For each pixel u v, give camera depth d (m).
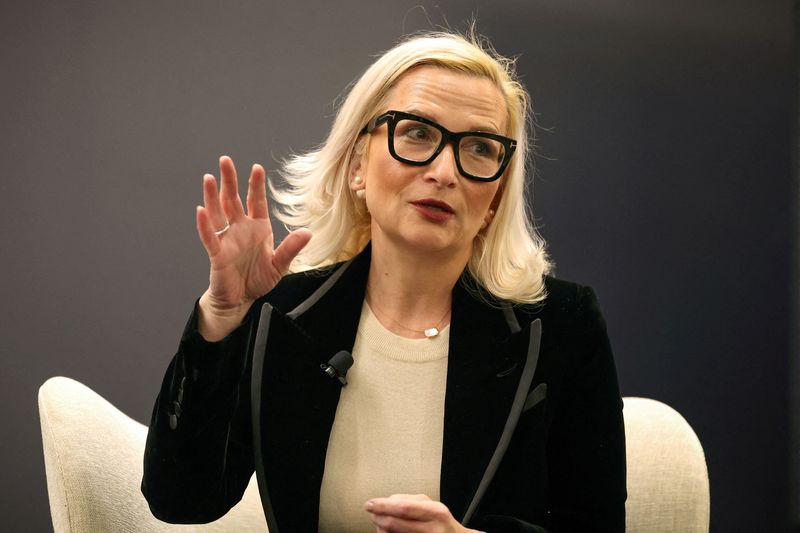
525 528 5.78
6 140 12.41
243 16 12.71
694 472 7.09
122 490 6.56
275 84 12.73
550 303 6.60
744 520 13.04
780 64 12.98
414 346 6.40
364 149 6.46
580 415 6.44
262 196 5.41
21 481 12.26
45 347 12.41
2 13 12.36
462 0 12.91
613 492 6.33
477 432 6.13
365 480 6.12
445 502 6.00
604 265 13.09
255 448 5.96
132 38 12.55
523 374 6.13
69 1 12.45
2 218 12.39
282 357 6.17
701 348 13.07
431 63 6.14
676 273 13.09
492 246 6.51
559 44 13.02
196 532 6.85
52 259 12.44
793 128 12.97
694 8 13.05
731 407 13.07
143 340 12.52
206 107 12.66
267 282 5.50
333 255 6.82
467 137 5.97
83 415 6.61
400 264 6.34
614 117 13.06
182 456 5.64
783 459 13.01
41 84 12.44
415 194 5.91
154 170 12.58
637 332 13.10
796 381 12.99
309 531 6.05
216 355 5.45
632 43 13.05
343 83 12.77
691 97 13.04
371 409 6.27
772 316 13.02
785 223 13.01
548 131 13.04
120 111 12.53
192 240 12.61
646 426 7.26
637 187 13.09
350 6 12.81
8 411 12.33
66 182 12.45
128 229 12.52
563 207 13.05
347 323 6.43
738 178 13.04
